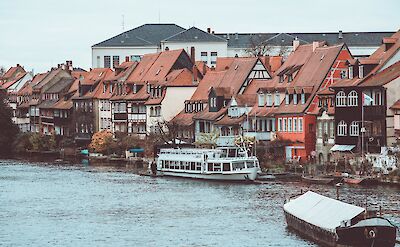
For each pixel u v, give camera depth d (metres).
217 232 110.69
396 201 126.31
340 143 171.88
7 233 113.88
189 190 154.50
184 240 106.44
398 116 163.75
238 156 173.25
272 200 136.50
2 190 160.25
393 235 90.81
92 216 126.50
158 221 120.50
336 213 98.69
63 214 129.12
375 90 166.25
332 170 162.38
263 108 199.25
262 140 194.50
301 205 109.69
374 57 179.00
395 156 150.12
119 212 129.50
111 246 104.50
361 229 91.44
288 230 110.50
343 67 186.38
